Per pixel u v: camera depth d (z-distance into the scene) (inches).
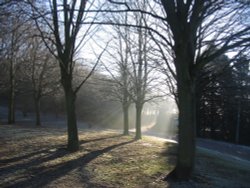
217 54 271.4
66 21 412.5
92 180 267.6
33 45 885.8
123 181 267.6
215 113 1362.0
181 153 275.9
